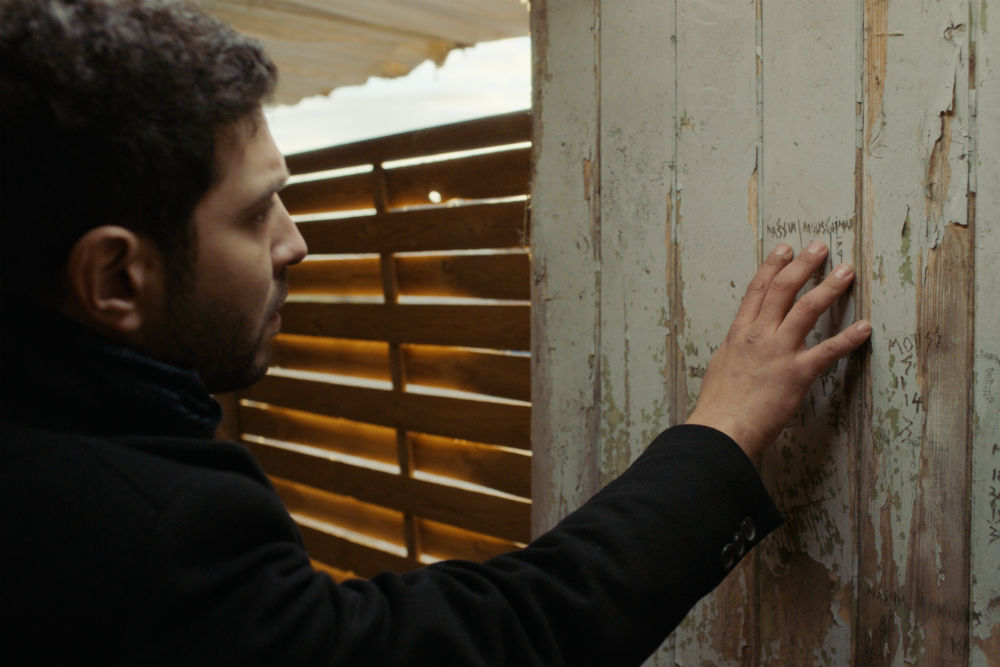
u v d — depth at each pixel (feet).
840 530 2.81
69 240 1.53
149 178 1.53
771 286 2.61
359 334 8.42
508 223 6.76
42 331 1.65
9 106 1.45
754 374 2.49
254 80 1.71
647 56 3.21
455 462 7.80
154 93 1.51
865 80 2.63
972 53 2.40
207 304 1.73
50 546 1.50
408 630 1.71
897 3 2.54
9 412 1.65
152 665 1.46
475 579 1.88
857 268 2.68
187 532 1.52
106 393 1.66
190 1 1.73
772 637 3.04
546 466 3.73
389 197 7.96
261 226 1.81
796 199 2.81
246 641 1.52
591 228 3.46
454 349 7.60
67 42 1.45
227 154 1.68
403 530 8.52
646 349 3.30
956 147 2.44
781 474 2.98
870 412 2.70
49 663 1.49
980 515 2.47
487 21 7.14
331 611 1.67
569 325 3.59
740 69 2.94
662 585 1.95
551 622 1.86
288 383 9.46
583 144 3.46
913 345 2.57
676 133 3.14
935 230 2.50
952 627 2.54
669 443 2.30
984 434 2.44
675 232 3.17
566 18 3.49
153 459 1.62
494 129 6.77
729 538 2.15
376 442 8.64
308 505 9.69
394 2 6.54
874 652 2.74
